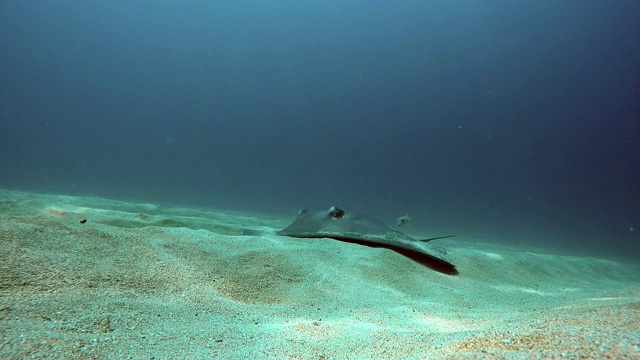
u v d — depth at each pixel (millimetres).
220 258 3674
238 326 2299
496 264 5789
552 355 1360
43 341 1604
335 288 3562
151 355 1682
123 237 3445
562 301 3781
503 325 2344
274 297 3197
